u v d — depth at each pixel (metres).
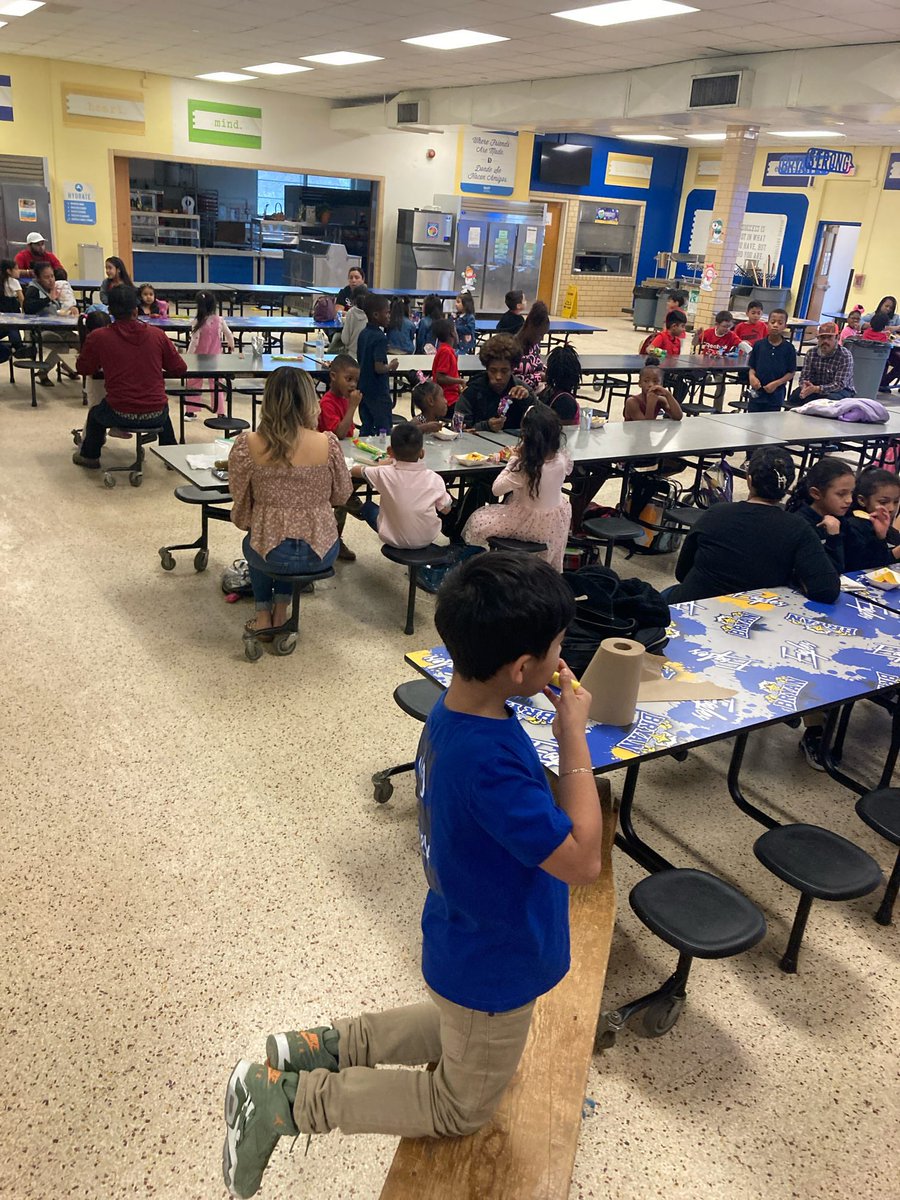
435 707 1.37
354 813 2.98
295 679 3.81
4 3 8.53
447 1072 1.45
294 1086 1.50
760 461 3.46
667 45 8.59
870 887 2.16
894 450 7.02
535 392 6.05
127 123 13.05
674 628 2.92
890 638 2.93
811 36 7.78
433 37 9.03
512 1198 1.51
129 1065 2.04
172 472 6.51
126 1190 1.78
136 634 4.08
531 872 1.32
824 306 17.17
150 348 5.85
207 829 2.84
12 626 4.07
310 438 3.66
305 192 16.48
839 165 11.03
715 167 18.14
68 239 13.20
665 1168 1.90
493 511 4.29
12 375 8.77
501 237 15.62
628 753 2.14
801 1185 1.88
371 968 2.36
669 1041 2.22
